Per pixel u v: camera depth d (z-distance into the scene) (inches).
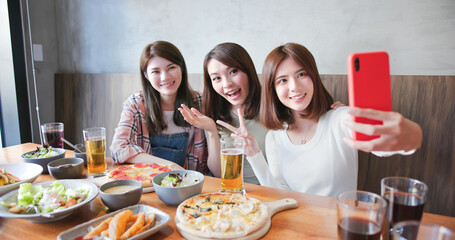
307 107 52.2
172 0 102.7
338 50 78.2
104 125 118.8
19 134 119.3
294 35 83.8
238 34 92.7
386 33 71.7
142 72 69.6
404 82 66.5
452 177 63.4
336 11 77.0
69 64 130.4
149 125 71.9
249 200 36.6
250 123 68.3
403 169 68.1
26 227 34.5
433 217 34.2
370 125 27.7
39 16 123.5
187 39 102.2
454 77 61.5
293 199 39.1
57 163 50.8
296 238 31.1
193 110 61.9
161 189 38.1
